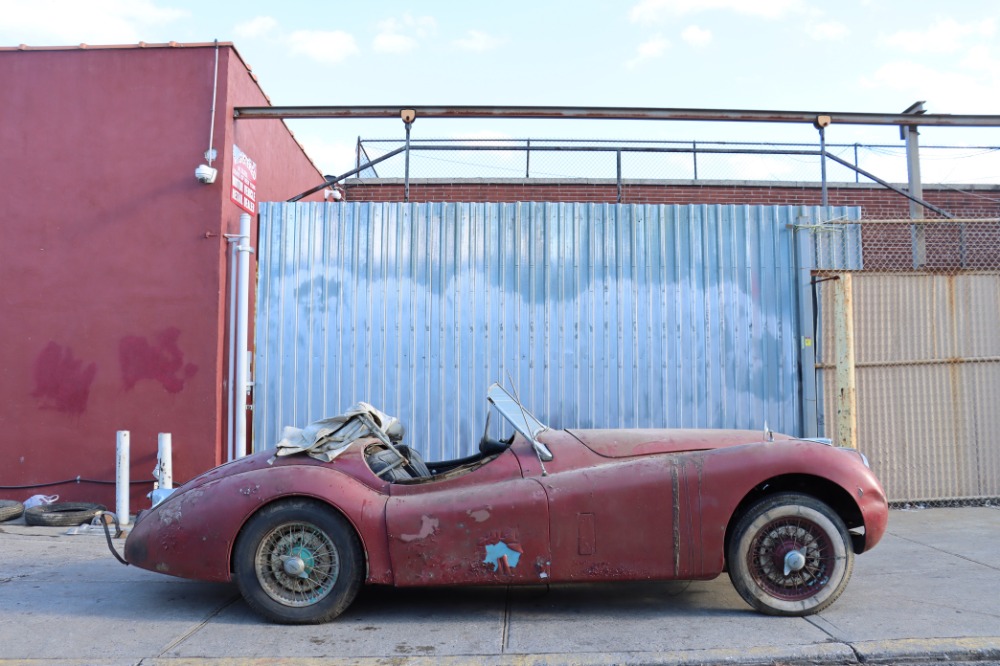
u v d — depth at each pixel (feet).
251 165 29.94
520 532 15.19
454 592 17.65
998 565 19.27
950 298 27.91
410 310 27.71
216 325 26.53
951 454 27.50
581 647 13.92
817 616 15.33
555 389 27.53
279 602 15.34
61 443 26.40
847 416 26.35
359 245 27.89
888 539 22.27
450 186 45.44
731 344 27.89
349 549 15.31
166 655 13.76
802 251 28.19
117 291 26.81
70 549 21.94
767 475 15.31
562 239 28.02
